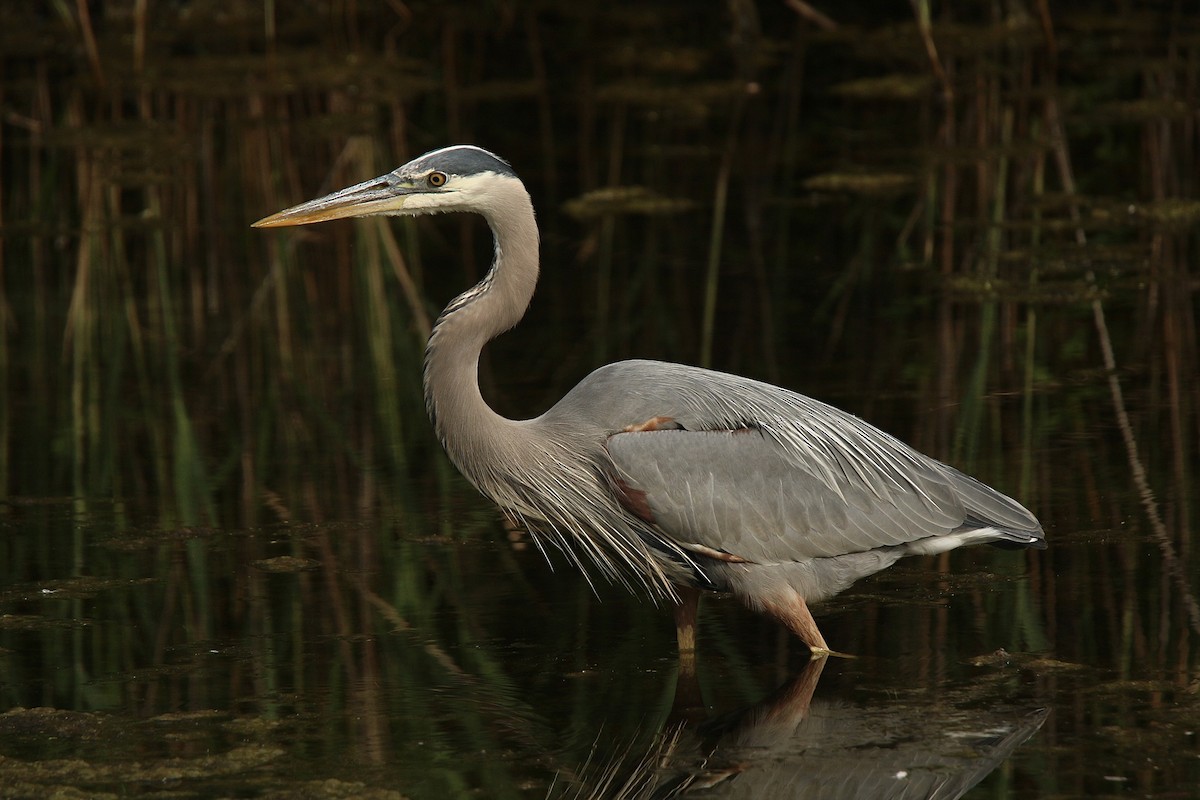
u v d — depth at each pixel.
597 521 9.56
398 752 7.79
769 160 21.64
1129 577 9.78
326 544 10.96
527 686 8.64
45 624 9.62
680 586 9.48
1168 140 21.48
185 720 8.22
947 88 22.95
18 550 10.91
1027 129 21.83
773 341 14.95
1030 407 12.98
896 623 9.44
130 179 20.44
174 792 7.35
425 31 28.67
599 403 9.57
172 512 11.63
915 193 19.80
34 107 24.19
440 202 9.58
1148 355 14.18
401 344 15.59
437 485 12.16
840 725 7.99
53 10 29.06
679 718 8.16
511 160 21.94
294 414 13.79
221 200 20.77
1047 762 7.46
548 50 27.70
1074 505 10.93
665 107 23.61
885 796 7.19
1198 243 17.50
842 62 26.14
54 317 16.83
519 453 9.48
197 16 29.30
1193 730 7.77
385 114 24.02
